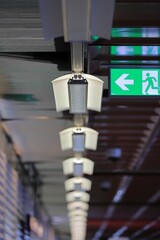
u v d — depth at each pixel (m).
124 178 12.06
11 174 7.92
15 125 6.90
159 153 9.50
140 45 4.45
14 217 8.16
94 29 3.25
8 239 7.31
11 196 7.86
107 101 6.38
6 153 7.29
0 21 4.00
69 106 4.59
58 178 11.13
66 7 2.79
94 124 7.58
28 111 6.27
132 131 8.00
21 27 4.10
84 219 17.95
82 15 2.88
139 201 16.78
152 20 4.12
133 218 21.56
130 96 4.58
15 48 4.51
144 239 30.75
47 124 6.92
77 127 6.00
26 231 10.00
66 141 6.36
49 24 3.27
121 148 9.10
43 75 5.08
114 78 4.61
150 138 8.34
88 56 4.49
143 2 3.81
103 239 30.48
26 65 4.79
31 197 11.37
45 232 16.69
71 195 11.59
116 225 23.70
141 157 9.84
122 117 7.18
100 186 13.46
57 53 4.65
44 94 5.64
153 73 4.61
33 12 3.87
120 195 15.35
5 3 3.73
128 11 3.97
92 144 6.35
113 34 4.31
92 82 4.38
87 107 4.66
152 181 12.52
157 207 17.77
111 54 4.59
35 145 8.15
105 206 17.44
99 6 2.99
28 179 10.62
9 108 6.13
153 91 4.57
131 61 4.61
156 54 4.57
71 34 3.12
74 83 4.07
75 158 7.81
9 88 5.45
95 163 10.34
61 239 29.81
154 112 6.94
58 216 18.33
